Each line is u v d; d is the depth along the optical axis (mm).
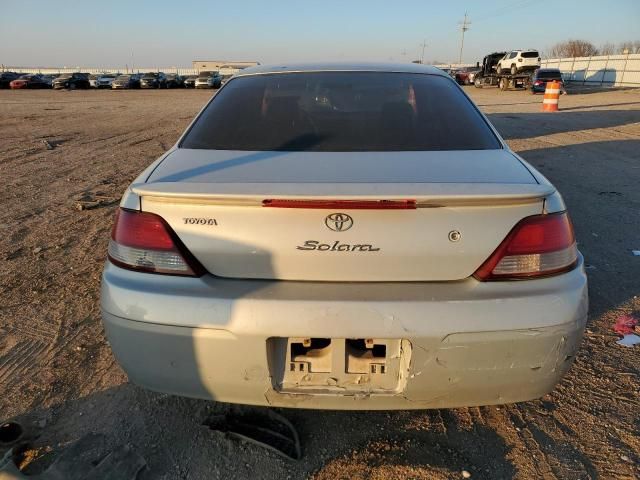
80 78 43094
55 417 2326
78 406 2402
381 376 1834
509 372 1806
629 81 38500
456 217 1759
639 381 2588
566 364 1865
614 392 2510
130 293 1825
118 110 19391
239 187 1784
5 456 2037
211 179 1916
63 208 5609
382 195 1697
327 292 1761
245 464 2076
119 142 10719
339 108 2584
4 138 11117
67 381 2582
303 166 2033
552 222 1832
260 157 2156
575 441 2195
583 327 1863
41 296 3482
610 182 6691
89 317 3211
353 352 1828
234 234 1787
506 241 1787
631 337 2967
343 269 1778
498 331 1742
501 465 2066
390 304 1728
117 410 2379
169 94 34469
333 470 2039
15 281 3709
